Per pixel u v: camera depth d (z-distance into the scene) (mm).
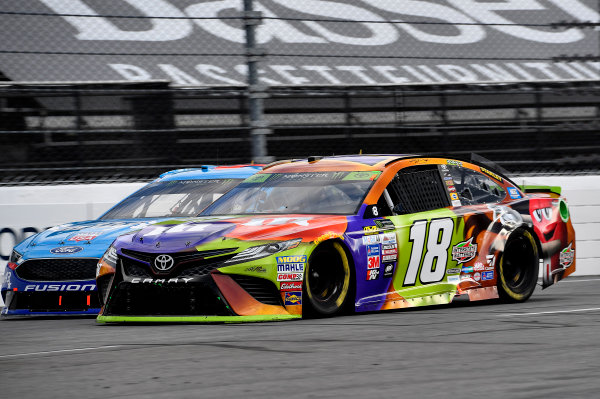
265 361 13750
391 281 21594
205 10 58594
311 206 22172
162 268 19797
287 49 59125
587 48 66312
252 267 19406
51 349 16234
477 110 50562
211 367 13320
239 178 28422
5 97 46562
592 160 50031
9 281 24859
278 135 46812
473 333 16656
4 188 30578
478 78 61688
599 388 11164
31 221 29703
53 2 54281
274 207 22609
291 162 24906
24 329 21016
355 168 23109
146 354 14867
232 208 23234
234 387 11672
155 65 55719
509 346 14891
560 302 23922
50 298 24219
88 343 16906
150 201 28078
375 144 48281
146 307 20156
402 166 23125
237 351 14875
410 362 13430
